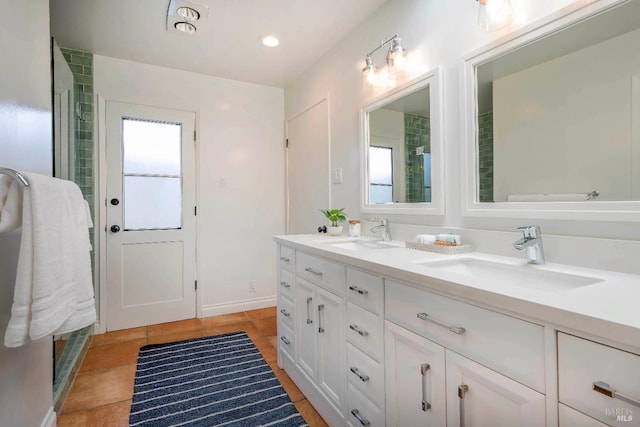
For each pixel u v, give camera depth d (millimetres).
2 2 1007
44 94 1376
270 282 3371
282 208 3418
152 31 2293
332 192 2564
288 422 1556
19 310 899
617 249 1000
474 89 1447
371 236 2096
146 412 1627
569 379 647
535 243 1155
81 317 1165
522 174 1279
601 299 700
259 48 2543
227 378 1958
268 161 3350
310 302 1706
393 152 1916
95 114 2654
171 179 2955
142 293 2840
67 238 1076
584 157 1099
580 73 1106
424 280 963
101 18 2129
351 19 2160
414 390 1040
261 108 3311
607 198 1039
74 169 2412
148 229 2865
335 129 2512
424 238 1516
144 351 2328
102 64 2672
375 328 1211
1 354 1018
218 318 3029
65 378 1755
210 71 2979
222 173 3143
